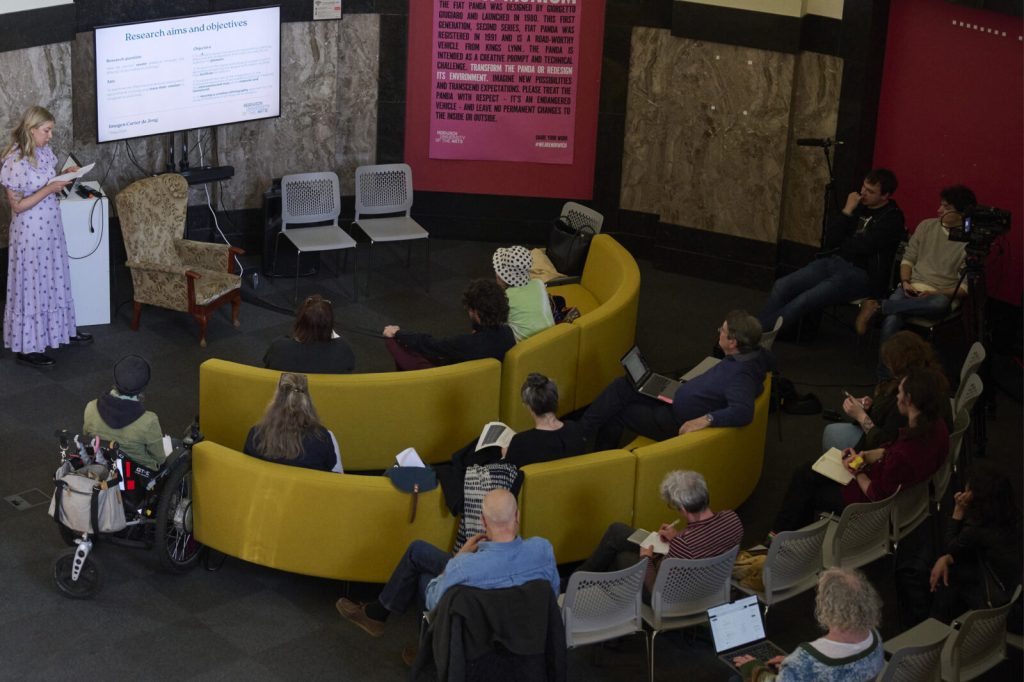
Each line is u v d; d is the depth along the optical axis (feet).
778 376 27.99
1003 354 31.22
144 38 30.25
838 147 32.91
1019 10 27.73
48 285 27.61
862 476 20.90
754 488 24.58
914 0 31.37
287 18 33.71
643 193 36.29
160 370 28.45
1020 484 25.52
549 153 36.37
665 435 23.38
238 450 23.32
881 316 29.68
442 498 20.15
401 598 19.31
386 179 33.71
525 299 26.30
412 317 32.14
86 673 18.86
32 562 21.42
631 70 35.12
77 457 20.26
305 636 20.04
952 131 31.45
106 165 32.55
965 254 27.45
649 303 33.63
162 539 20.52
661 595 18.47
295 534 20.27
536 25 35.14
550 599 16.51
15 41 29.04
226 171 32.68
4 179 26.71
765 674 17.16
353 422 23.50
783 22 32.09
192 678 18.90
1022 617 18.07
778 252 34.53
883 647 17.57
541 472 20.21
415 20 35.14
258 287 33.01
